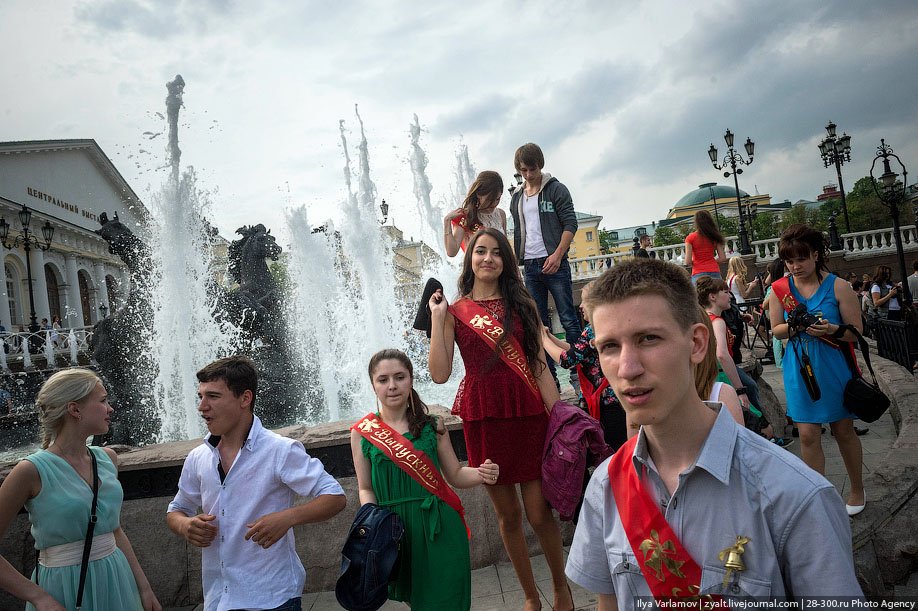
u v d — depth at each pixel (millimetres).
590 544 1459
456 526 2699
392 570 2572
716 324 3400
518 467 2963
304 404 10242
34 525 2494
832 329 3379
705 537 1230
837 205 70625
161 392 9867
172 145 10211
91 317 48875
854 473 3305
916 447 3738
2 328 33125
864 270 25172
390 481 2701
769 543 1179
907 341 7723
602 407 3318
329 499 2445
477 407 2998
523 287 3123
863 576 2785
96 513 2559
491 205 4434
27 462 2475
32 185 44938
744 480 1220
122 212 58250
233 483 2461
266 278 10688
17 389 20078
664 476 1317
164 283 10031
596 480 1448
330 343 11523
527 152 5352
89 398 2631
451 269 12727
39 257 41031
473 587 3615
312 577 3797
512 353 2977
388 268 12234
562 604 3018
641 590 1317
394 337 11953
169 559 3781
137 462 3795
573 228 5246
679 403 1264
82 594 2469
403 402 2809
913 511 3051
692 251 7984
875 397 3223
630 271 1267
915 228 25328
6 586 2322
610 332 1244
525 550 3084
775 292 3686
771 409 5820
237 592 2365
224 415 2479
